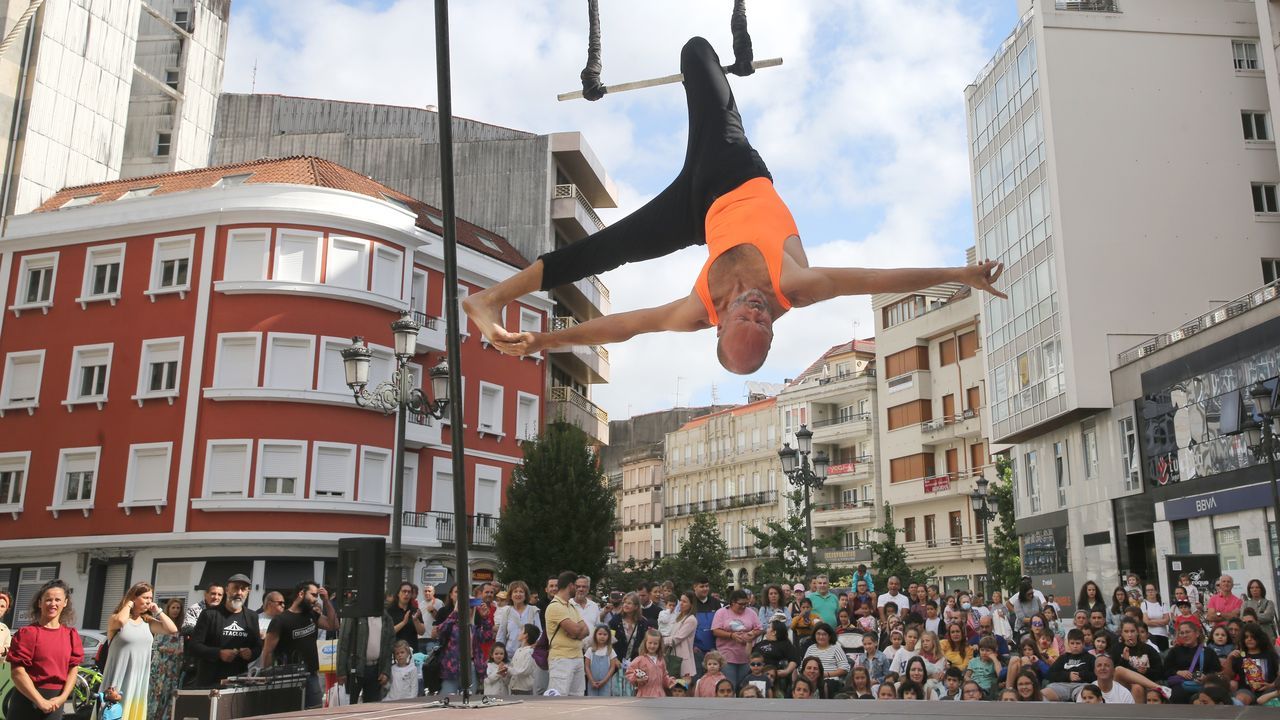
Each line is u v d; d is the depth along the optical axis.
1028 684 9.95
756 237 4.44
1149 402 28.33
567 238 46.38
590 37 5.36
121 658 9.37
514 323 38.69
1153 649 10.27
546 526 31.98
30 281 34.44
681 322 4.69
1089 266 31.17
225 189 32.44
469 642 5.49
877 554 39.66
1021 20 34.34
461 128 47.12
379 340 33.19
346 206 33.00
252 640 10.38
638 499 80.69
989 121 37.66
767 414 66.00
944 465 50.09
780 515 63.59
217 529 30.30
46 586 8.61
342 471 31.80
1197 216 31.66
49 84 36.56
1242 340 24.05
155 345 32.28
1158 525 27.73
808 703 4.66
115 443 31.94
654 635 10.65
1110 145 31.95
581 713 4.46
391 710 5.07
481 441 36.94
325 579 31.12
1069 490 33.34
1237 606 14.09
